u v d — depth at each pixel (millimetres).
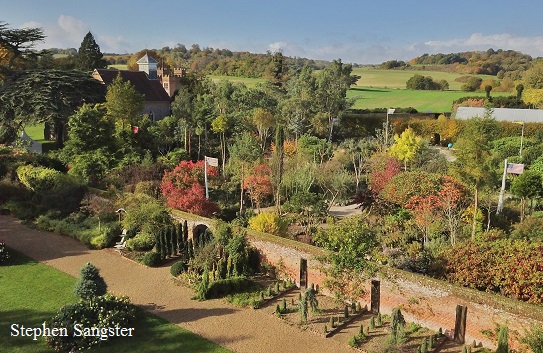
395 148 38438
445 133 56719
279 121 50875
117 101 45062
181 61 147250
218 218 26625
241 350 15758
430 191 25031
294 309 18547
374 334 16703
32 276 21203
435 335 16375
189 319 17781
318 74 59750
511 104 71250
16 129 47219
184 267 21734
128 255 23797
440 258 18312
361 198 28859
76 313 16328
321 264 19641
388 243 22859
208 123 50719
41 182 31734
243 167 32906
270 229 23375
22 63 60656
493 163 30844
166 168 33656
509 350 14859
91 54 74812
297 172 33750
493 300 15266
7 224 28609
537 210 28359
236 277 20516
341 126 56656
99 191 29516
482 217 24328
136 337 16422
